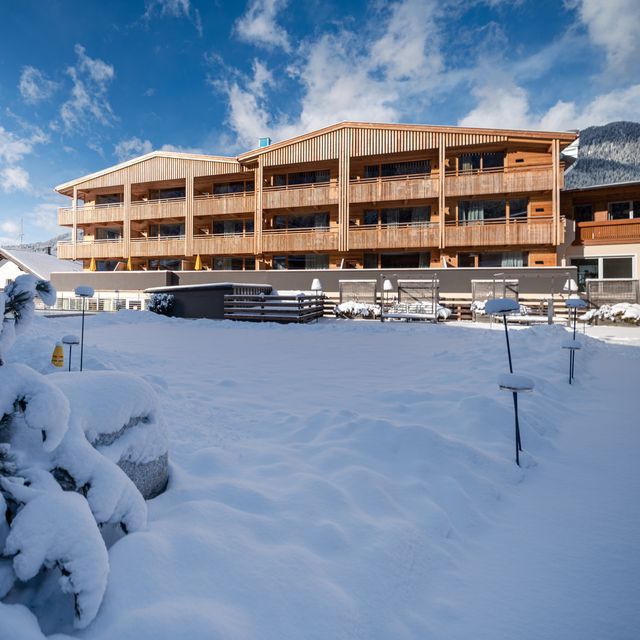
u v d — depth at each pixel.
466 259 23.06
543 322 16.64
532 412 3.75
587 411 4.24
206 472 2.48
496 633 1.42
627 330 14.16
